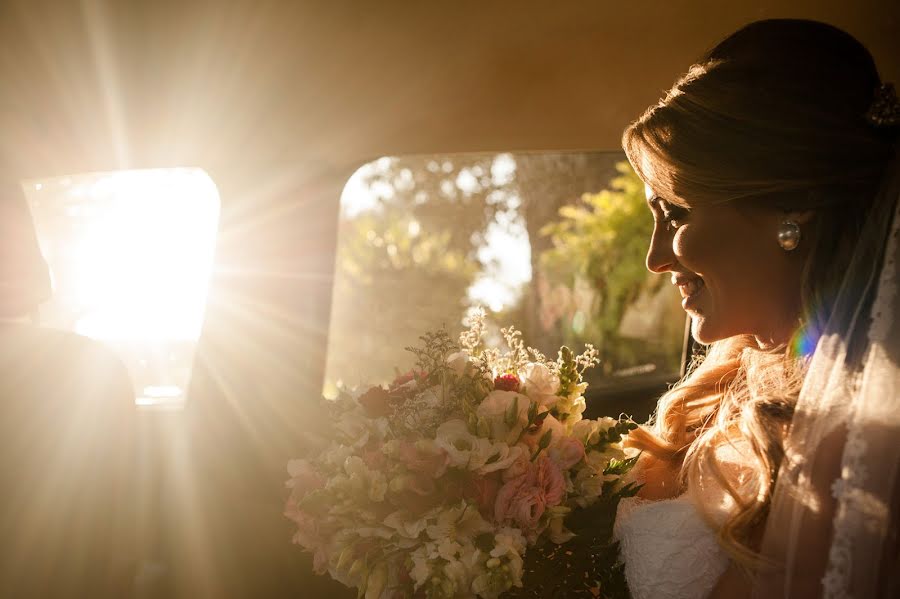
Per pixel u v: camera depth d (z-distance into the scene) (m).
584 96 2.22
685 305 1.55
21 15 2.06
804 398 1.27
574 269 5.68
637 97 2.23
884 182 1.28
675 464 1.68
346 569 1.49
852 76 1.37
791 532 1.21
